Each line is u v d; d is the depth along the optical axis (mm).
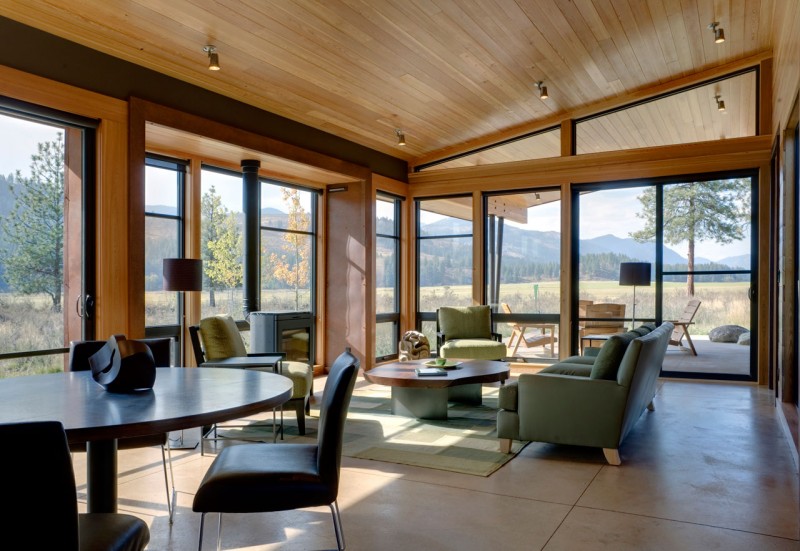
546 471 3670
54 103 4133
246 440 4434
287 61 5176
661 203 7266
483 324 7539
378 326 8164
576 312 7715
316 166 6695
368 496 3219
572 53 5918
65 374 2678
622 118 7516
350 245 7660
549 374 4062
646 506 3055
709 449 4129
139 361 2217
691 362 7133
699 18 5598
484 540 2641
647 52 6215
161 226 5629
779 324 5574
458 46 5406
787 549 2543
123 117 4621
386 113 6727
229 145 5578
